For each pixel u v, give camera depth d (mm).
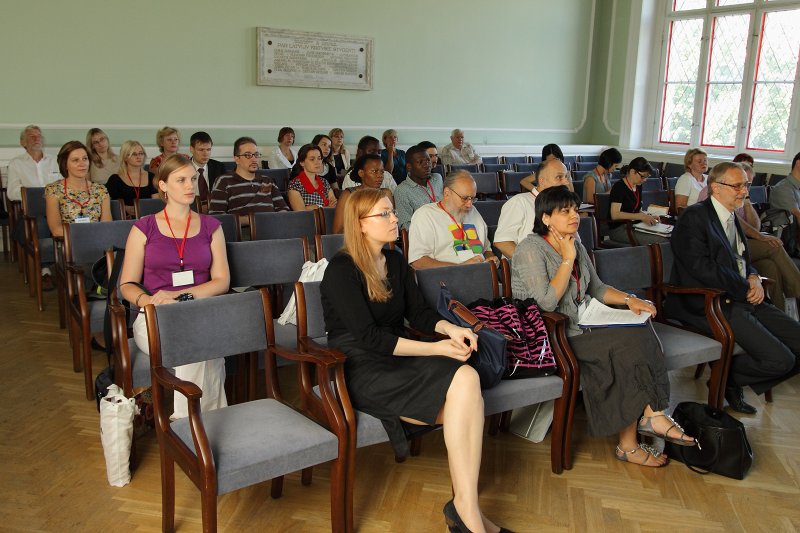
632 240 4762
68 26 6172
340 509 2018
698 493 2412
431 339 2309
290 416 2047
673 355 2750
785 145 8156
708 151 8977
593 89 9891
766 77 8297
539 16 9109
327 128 7758
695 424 2559
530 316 2490
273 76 7254
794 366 2998
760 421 3025
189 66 6812
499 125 9102
